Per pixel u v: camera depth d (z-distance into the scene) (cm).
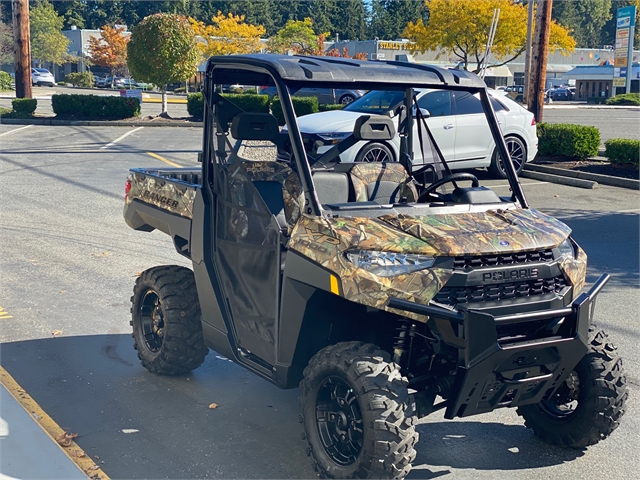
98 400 530
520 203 470
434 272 381
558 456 468
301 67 445
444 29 3772
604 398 439
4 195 1280
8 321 692
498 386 393
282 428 495
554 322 405
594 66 7169
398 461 375
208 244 508
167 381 568
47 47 7519
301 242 412
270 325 454
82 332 670
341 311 427
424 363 438
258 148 495
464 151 1333
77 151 1898
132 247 967
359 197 495
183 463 443
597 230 1141
